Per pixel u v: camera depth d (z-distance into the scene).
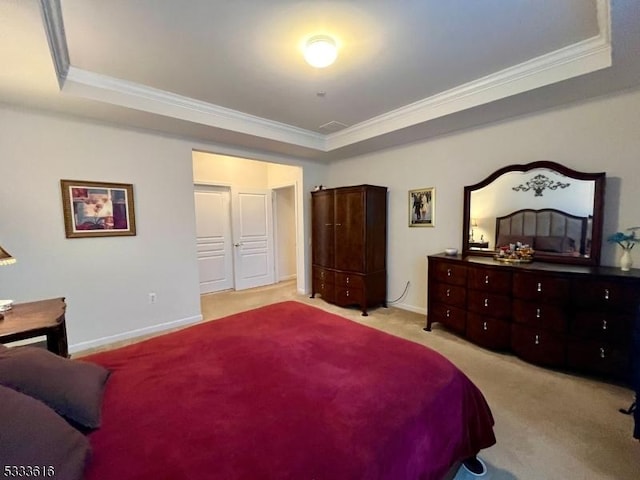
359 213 4.01
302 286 5.18
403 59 2.26
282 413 1.07
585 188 2.56
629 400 2.01
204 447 0.91
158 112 2.80
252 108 3.22
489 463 1.51
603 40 1.99
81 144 2.87
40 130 2.67
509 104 2.67
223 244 5.46
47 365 1.12
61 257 2.81
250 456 0.87
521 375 2.35
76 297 2.90
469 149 3.35
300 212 5.04
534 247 2.86
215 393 1.21
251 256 5.73
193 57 2.21
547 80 2.29
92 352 2.90
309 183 5.01
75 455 0.80
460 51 2.17
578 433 1.71
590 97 2.52
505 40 2.04
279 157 4.54
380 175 4.35
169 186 3.45
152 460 0.86
